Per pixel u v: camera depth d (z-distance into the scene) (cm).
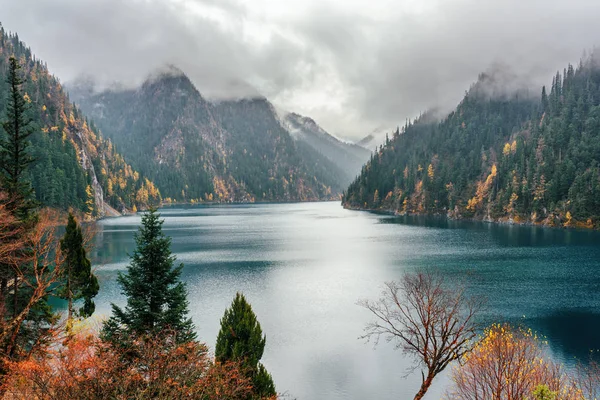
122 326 2673
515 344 2214
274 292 5812
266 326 4488
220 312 4891
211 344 3844
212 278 6700
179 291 2566
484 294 5469
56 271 2791
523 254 8675
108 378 1530
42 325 3531
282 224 16738
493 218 16788
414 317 4503
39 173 12738
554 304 5069
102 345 1914
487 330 2870
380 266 7550
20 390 1595
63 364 1576
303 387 3225
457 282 6131
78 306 4934
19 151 3234
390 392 3144
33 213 3083
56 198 13112
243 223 17238
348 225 16200
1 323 2356
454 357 2078
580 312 4788
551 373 2545
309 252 9288
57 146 16138
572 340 3978
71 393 1445
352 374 3428
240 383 1886
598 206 13400
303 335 4225
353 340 4078
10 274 2703
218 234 12988
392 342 3972
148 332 2172
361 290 5859
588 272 6850
